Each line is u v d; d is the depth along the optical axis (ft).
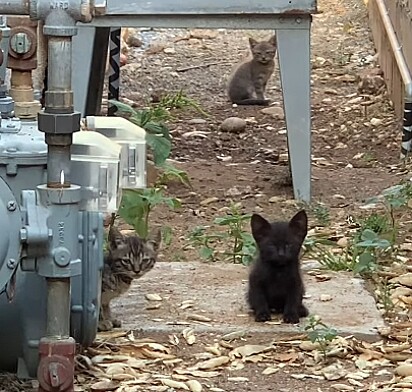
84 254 12.58
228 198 18.76
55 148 11.61
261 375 12.92
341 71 29.76
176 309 14.28
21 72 13.50
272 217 17.78
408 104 21.07
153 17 18.38
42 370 11.80
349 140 22.89
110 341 13.42
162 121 22.45
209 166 20.48
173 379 12.76
